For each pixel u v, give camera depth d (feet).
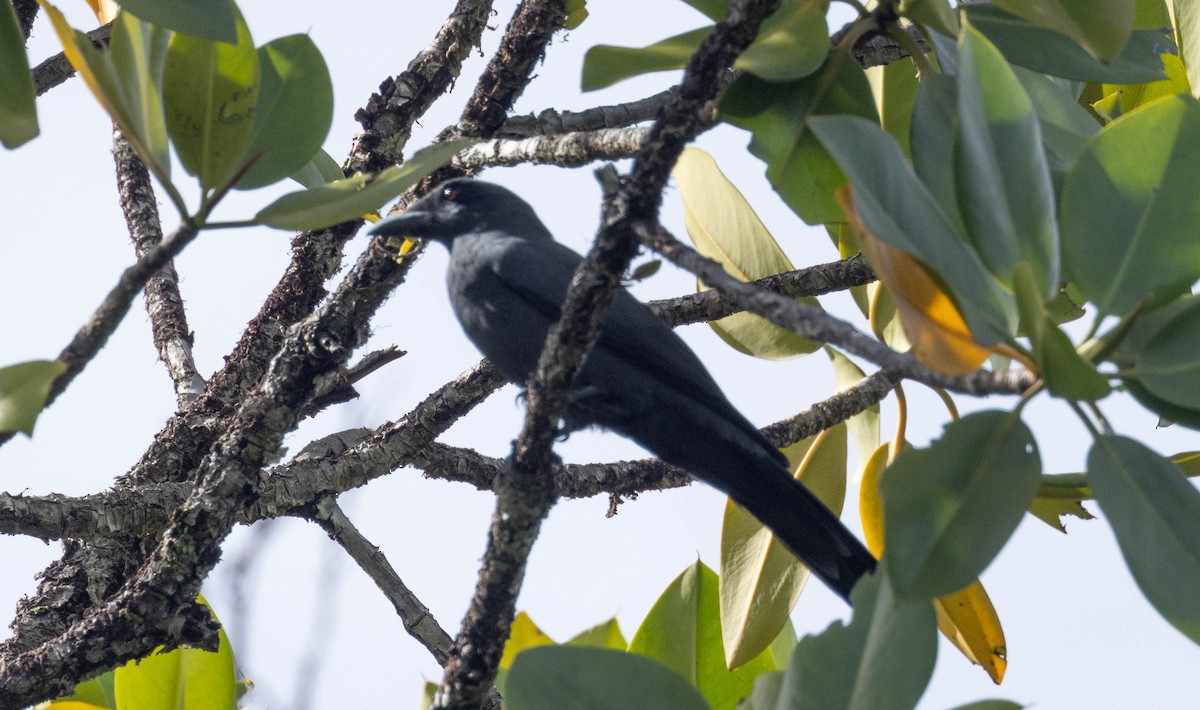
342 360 25.16
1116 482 15.17
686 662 26.07
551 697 17.72
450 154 19.29
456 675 20.30
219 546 24.31
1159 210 16.10
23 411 16.83
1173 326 15.64
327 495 29.37
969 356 14.53
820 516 27.02
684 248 17.56
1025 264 13.57
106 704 27.02
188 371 33.27
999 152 16.33
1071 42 22.59
